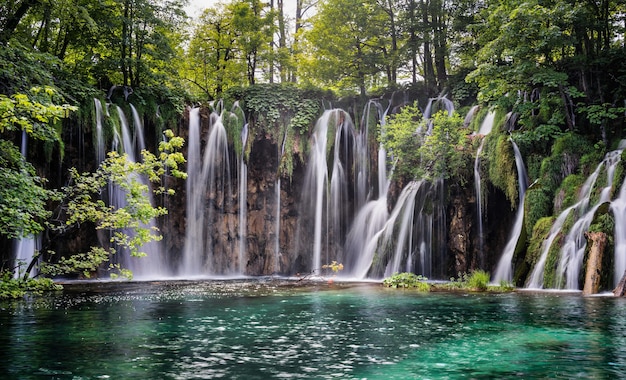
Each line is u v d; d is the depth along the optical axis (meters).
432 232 24.67
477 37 29.80
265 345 9.84
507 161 22.64
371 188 30.05
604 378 7.55
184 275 29.80
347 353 9.20
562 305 14.62
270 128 31.03
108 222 17.70
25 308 14.80
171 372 7.98
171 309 14.60
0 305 15.49
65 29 27.12
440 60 33.06
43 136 16.50
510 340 10.16
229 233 30.81
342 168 30.83
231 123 30.97
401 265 25.34
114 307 15.02
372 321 12.45
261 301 16.42
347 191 30.58
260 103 31.42
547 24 22.59
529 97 25.25
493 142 23.48
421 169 25.45
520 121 23.53
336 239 30.12
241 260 30.91
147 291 19.73
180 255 30.00
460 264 23.84
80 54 30.64
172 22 30.77
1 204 15.54
